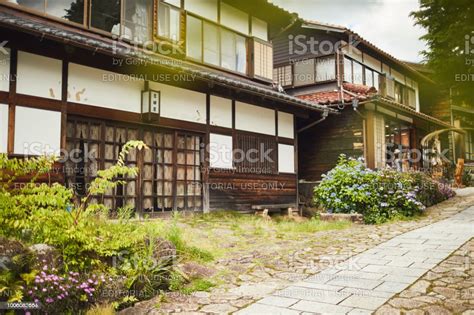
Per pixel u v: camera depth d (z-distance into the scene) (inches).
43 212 182.9
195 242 283.9
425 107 1011.9
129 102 360.2
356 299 181.6
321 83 679.7
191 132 415.5
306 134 666.2
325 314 165.2
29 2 334.6
